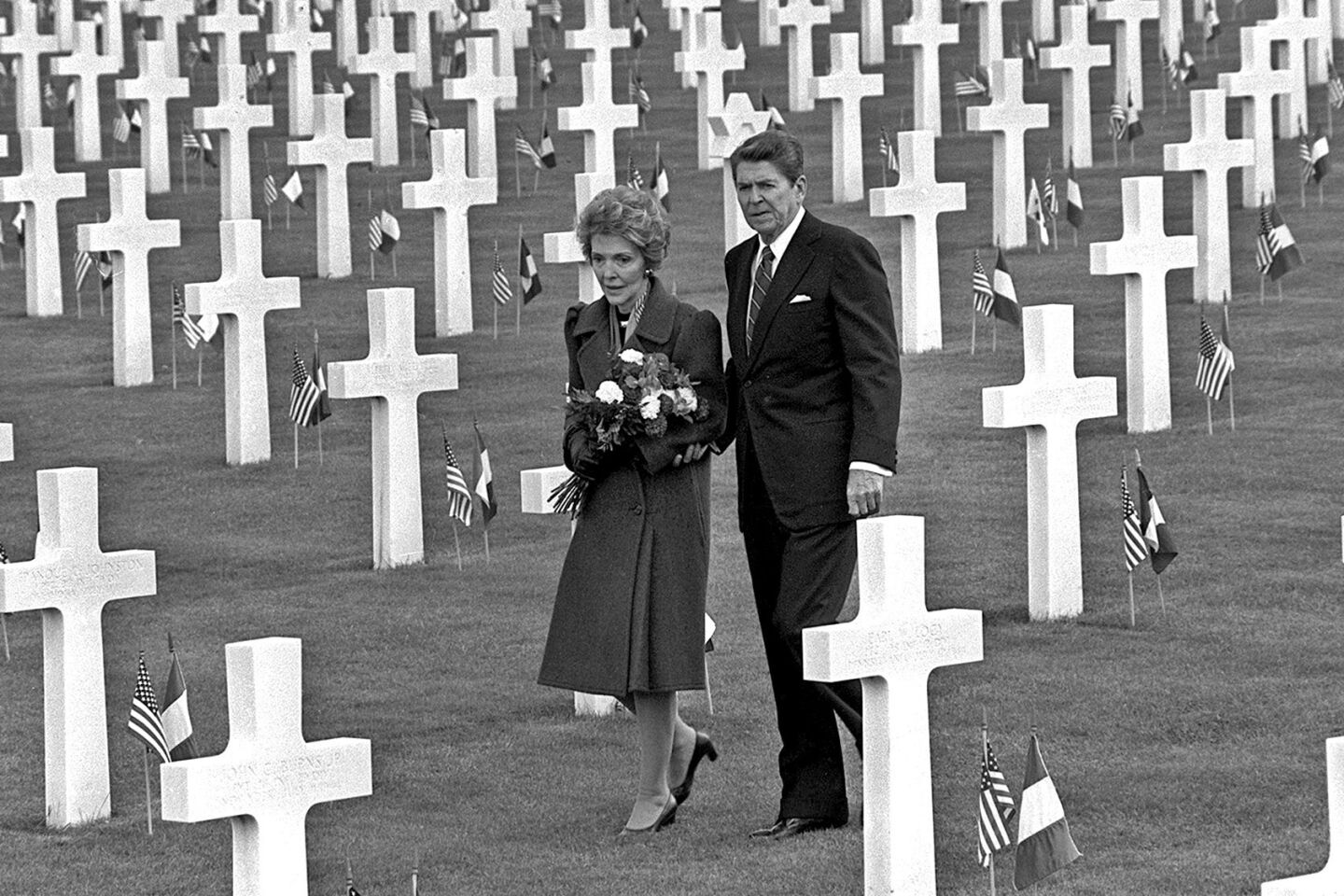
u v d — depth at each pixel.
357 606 20.41
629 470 13.77
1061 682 16.86
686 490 13.84
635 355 13.59
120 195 31.17
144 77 46.16
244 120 42.59
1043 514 18.81
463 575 21.47
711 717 16.38
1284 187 39.03
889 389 13.40
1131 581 18.36
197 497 25.05
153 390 31.06
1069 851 11.42
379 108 47.66
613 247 13.89
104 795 15.00
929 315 30.08
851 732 13.78
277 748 11.31
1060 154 43.28
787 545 13.58
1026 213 36.19
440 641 19.08
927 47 45.59
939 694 16.62
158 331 34.62
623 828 14.05
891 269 34.25
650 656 13.69
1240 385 27.05
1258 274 32.81
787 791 13.89
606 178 29.25
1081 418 18.91
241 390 26.52
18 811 15.16
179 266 38.91
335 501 24.72
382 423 21.88
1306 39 42.75
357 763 11.53
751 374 13.67
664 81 55.00
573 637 13.81
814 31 57.81
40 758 16.33
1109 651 17.70
